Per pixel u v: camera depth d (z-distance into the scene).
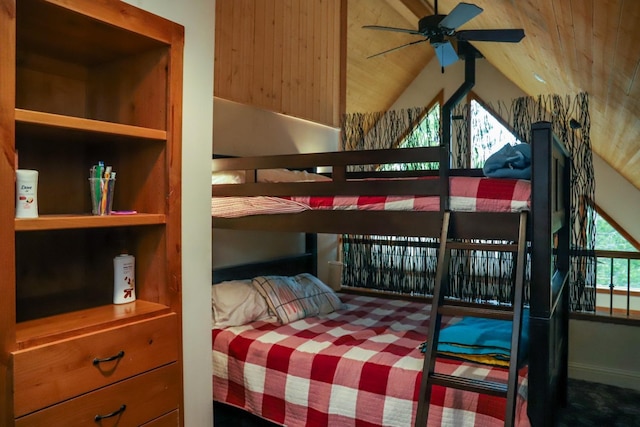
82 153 1.84
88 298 1.75
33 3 1.25
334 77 4.88
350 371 2.25
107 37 1.52
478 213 2.06
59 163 1.76
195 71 1.71
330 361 2.32
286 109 4.13
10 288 1.20
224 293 2.96
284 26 4.11
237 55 3.59
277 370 2.43
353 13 5.49
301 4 4.33
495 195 2.07
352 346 2.50
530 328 1.90
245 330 2.77
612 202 6.80
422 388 1.86
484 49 5.96
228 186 2.89
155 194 1.67
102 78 1.82
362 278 4.64
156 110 1.65
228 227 2.79
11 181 1.20
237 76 3.58
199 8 1.73
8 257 1.20
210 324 1.81
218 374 2.66
